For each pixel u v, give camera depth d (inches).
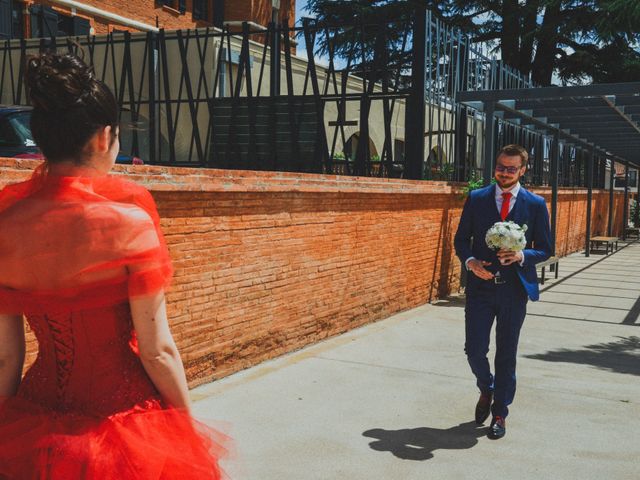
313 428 176.9
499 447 167.3
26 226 62.2
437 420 186.7
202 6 1012.5
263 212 236.1
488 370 180.7
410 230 367.2
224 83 532.4
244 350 232.2
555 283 535.2
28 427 62.4
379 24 423.8
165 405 66.1
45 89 61.7
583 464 157.8
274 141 452.8
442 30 446.6
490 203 177.2
